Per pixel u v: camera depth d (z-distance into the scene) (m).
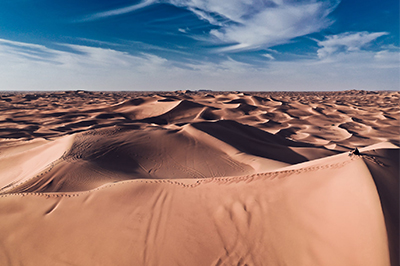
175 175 11.91
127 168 12.02
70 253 5.46
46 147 14.31
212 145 16.02
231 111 44.19
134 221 5.98
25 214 6.50
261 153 17.19
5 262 5.44
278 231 5.20
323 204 5.40
